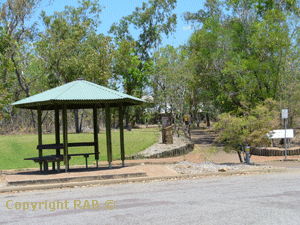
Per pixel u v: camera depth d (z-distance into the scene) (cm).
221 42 2952
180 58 3366
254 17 3017
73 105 1537
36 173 1236
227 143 1488
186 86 3319
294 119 2614
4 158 1772
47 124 4750
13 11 3412
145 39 5381
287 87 2511
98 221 555
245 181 977
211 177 1097
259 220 537
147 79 5034
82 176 1023
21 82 4141
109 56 3856
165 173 1139
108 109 1254
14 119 4272
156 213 597
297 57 2559
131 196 776
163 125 2328
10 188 923
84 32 4344
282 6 2988
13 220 586
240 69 2669
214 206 643
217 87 3173
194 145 2533
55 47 3866
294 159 1705
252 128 1411
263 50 2708
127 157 1781
